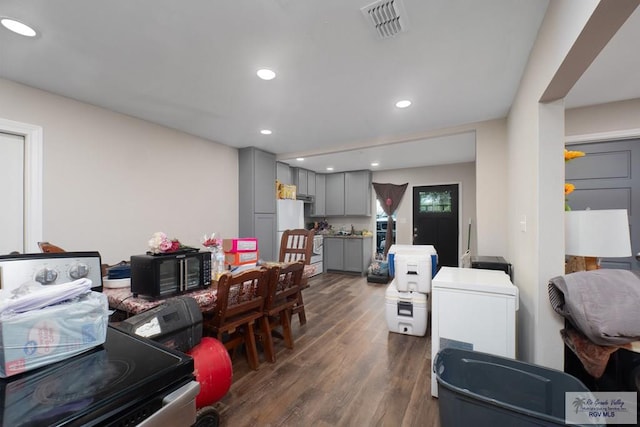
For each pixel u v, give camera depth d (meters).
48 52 1.79
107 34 1.61
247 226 4.26
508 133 2.76
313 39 1.66
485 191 2.99
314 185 6.23
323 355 2.35
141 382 0.59
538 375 1.34
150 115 2.92
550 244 1.55
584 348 1.28
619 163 2.47
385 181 6.11
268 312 2.21
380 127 3.27
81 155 2.57
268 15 1.46
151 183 3.14
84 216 2.59
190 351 1.44
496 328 1.66
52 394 0.55
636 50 1.66
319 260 5.80
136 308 1.55
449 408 1.22
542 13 1.44
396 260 2.79
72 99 2.50
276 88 2.29
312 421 1.58
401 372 2.09
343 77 2.11
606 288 1.19
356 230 6.39
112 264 2.78
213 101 2.56
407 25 1.53
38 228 2.29
